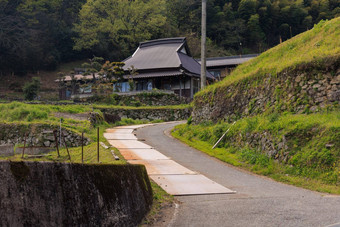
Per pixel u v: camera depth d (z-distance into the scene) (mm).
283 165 10648
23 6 55812
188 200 7594
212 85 21016
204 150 14305
